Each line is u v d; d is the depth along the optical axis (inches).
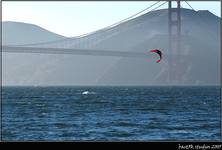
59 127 4281.5
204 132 3878.0
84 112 6161.4
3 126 4340.6
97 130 4030.5
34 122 4776.1
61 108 6978.4
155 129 4092.0
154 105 7632.9
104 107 7150.6
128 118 5216.5
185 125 4419.3
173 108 6934.1
